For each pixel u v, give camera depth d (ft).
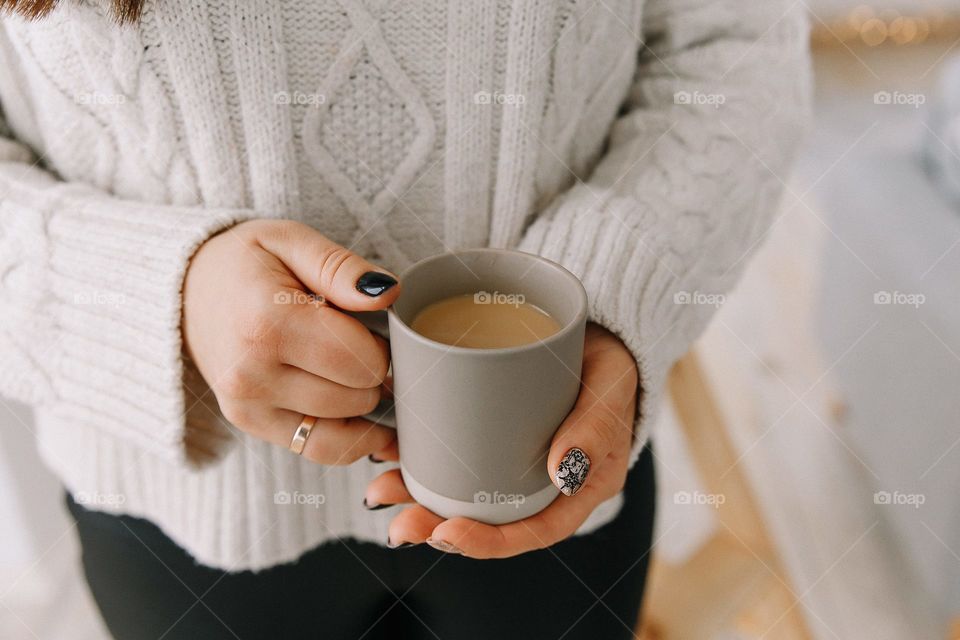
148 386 1.65
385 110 1.71
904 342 3.49
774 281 5.11
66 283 1.68
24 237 1.69
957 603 3.30
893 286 3.56
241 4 1.57
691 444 4.32
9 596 3.50
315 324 1.49
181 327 1.62
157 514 1.99
